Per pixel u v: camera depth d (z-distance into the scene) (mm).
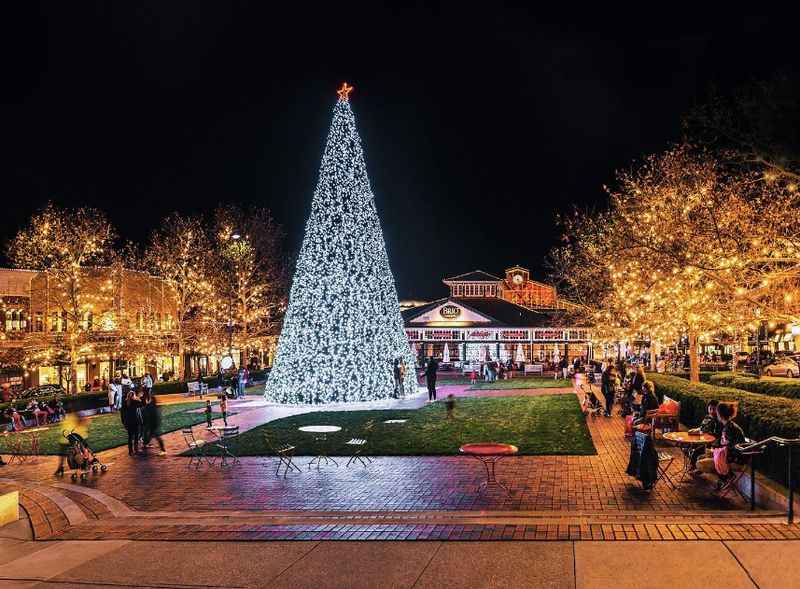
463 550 8047
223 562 8023
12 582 7684
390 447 16703
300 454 16281
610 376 22844
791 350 57594
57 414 28000
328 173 30859
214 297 48906
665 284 18234
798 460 9750
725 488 11055
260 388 44000
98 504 11742
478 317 60906
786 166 10898
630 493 11266
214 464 15570
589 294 48938
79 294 42125
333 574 7445
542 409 24781
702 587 6594
